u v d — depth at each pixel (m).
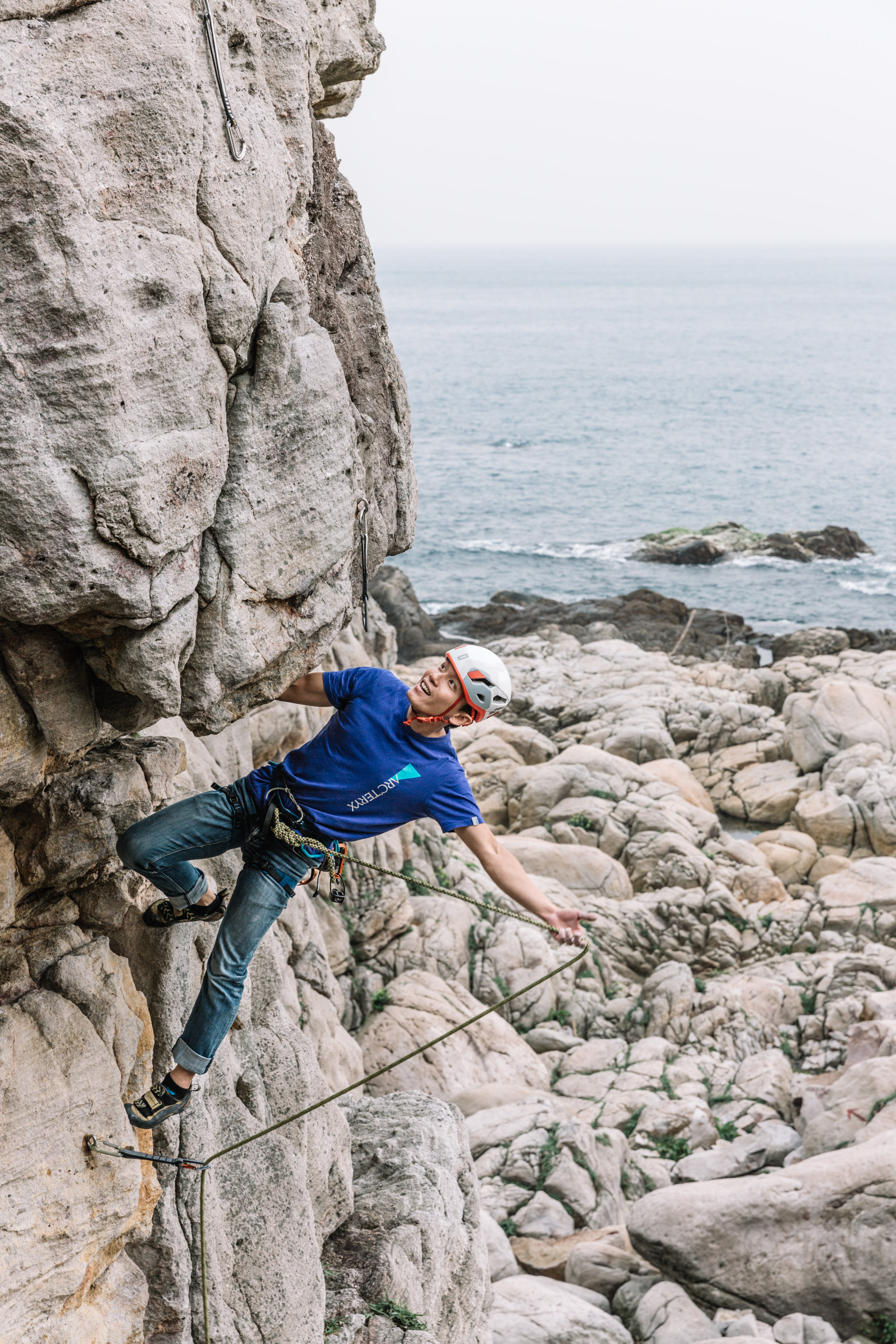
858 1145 11.65
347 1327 6.82
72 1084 4.90
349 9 5.87
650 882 20.78
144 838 4.81
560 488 74.50
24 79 3.41
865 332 198.25
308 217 5.43
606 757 23.67
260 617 4.53
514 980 16.64
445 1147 8.59
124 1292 5.37
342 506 4.81
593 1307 10.45
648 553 54.31
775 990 17.27
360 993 15.18
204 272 3.94
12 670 4.11
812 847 22.73
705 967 18.70
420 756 4.80
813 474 78.50
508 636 39.62
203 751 8.94
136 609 3.88
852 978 17.28
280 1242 6.34
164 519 3.86
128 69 3.59
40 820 4.73
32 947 5.00
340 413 4.67
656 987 17.14
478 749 24.86
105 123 3.57
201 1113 5.84
